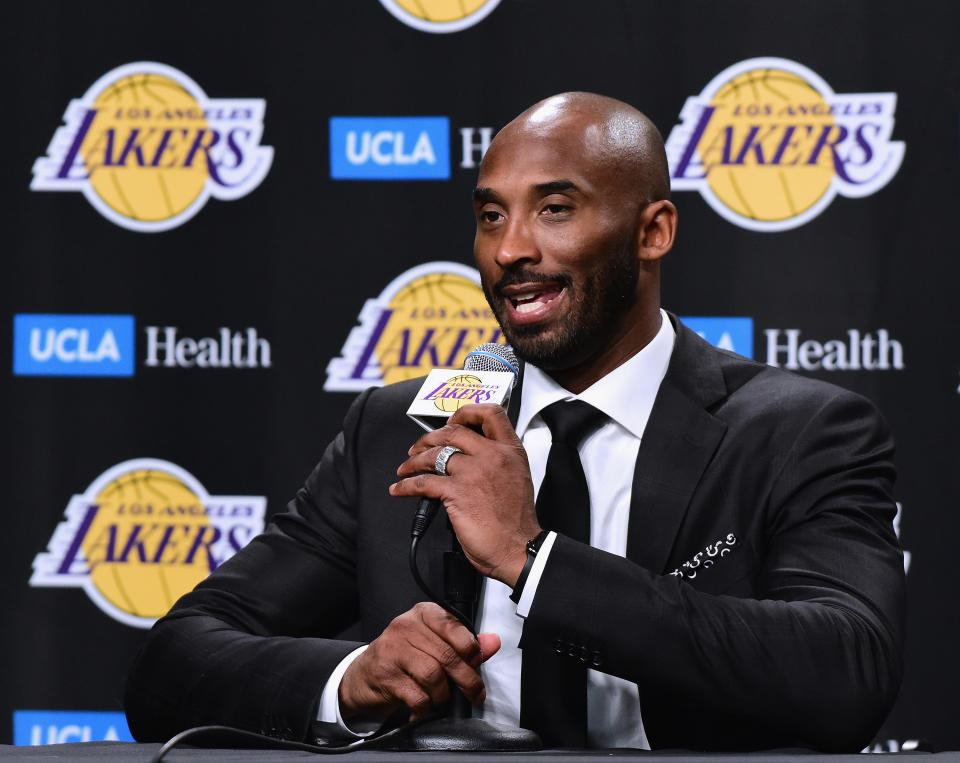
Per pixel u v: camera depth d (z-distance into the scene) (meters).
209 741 3.87
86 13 7.33
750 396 4.34
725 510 4.10
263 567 4.57
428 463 3.63
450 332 7.16
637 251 4.16
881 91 6.97
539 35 7.16
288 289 7.20
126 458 7.17
